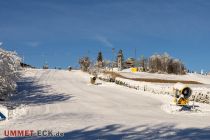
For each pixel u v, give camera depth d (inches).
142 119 1143.0
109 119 1123.3
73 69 4938.5
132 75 3909.9
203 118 1238.3
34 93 2074.3
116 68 5132.9
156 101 1808.6
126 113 1342.3
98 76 3324.3
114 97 1959.9
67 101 1736.0
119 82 2807.6
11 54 1839.3
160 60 5757.9
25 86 2461.9
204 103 1779.0
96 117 1177.4
